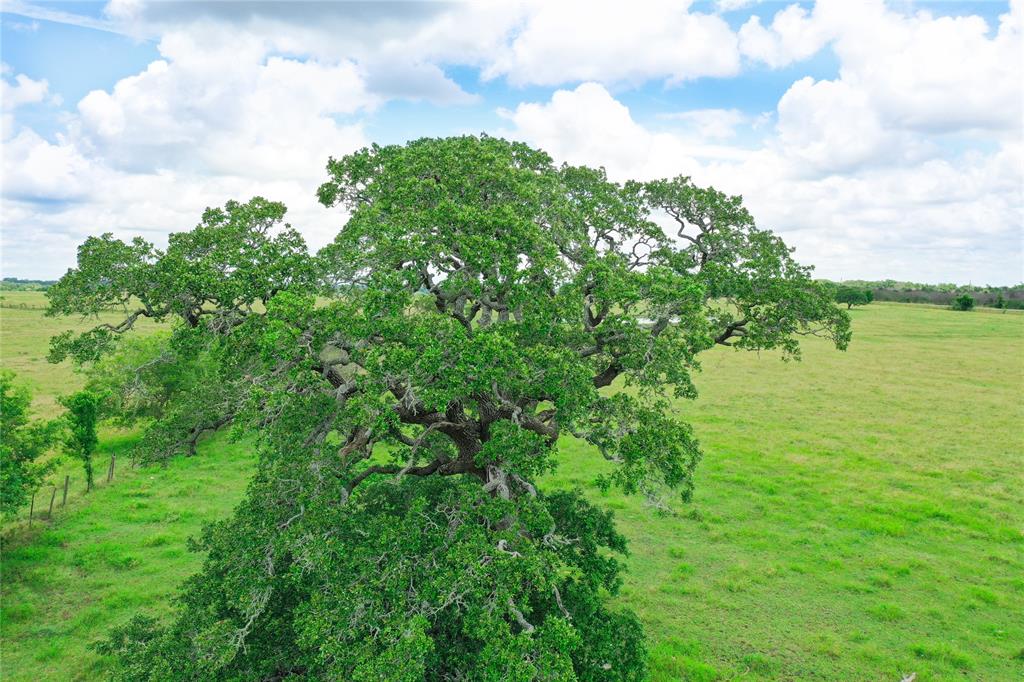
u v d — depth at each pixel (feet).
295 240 54.90
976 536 97.25
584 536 57.41
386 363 44.80
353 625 41.34
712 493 116.06
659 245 70.49
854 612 76.69
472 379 45.85
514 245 51.57
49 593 78.33
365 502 59.72
